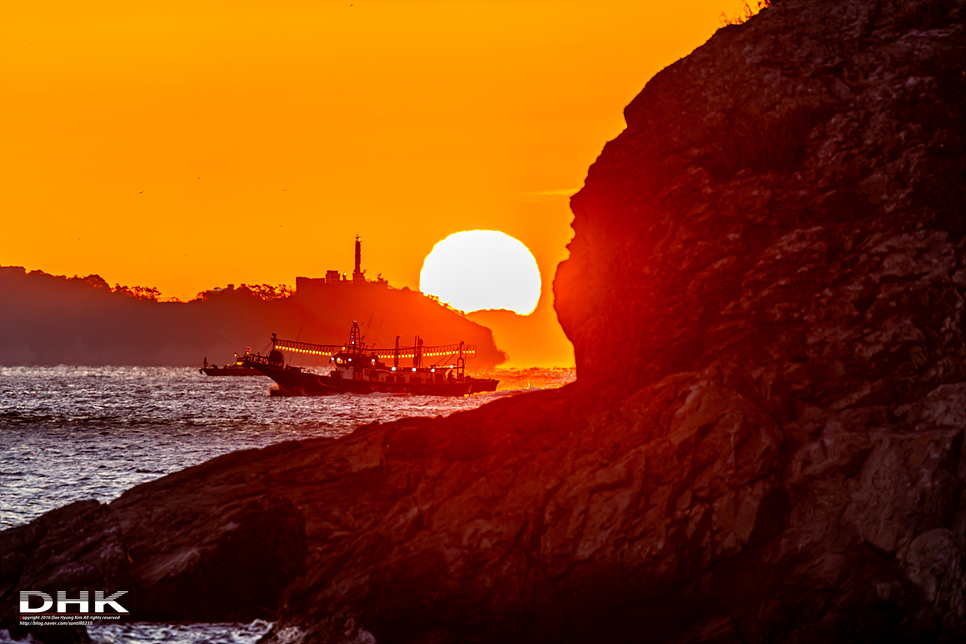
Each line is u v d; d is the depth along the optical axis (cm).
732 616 4584
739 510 4719
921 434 4619
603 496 4950
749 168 5950
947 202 5434
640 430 5250
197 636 5053
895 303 5194
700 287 5716
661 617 4716
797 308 5403
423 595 4941
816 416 5056
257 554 5684
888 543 4425
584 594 4791
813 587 4494
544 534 4953
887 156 5616
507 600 4834
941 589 4253
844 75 6031
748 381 5253
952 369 4972
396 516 5675
